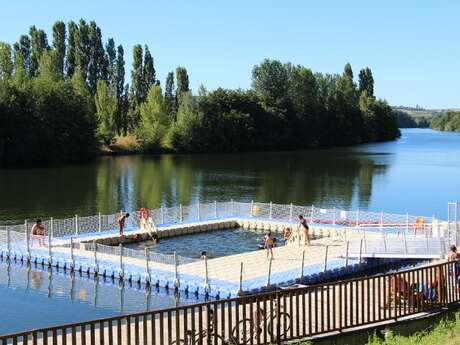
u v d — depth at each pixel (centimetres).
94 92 16225
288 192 8344
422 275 2117
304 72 18150
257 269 3516
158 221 5522
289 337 1833
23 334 1485
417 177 10219
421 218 5100
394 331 1969
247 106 16788
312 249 4056
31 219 6109
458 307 2158
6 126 11875
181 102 16762
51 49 16175
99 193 8125
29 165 12169
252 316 1773
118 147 15488
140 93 16700
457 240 3569
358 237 4444
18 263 4103
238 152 16338
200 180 9656
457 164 12600
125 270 3569
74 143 13038
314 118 18275
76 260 3816
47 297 3331
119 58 16762
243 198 7738
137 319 1636
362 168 11744
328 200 7662
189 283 3288
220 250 4706
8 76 13462
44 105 12494
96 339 1997
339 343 1873
